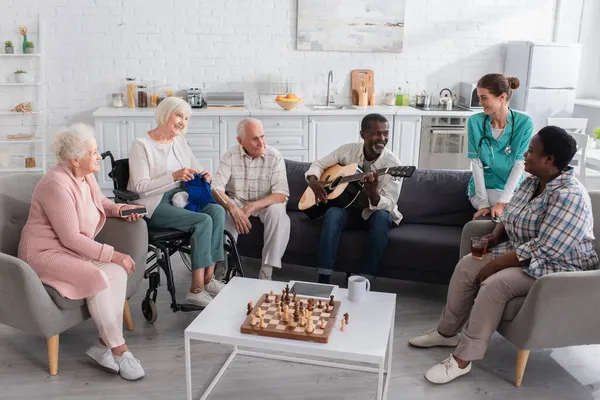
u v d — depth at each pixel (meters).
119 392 2.55
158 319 3.22
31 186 2.95
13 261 2.43
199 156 5.64
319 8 5.96
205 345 2.96
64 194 2.60
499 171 3.47
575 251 2.55
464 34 6.24
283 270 3.92
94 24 5.72
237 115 5.58
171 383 2.62
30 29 5.66
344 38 6.07
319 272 3.39
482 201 3.45
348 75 6.20
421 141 5.85
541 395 2.58
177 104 3.28
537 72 5.90
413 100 6.32
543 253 2.51
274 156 3.54
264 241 3.47
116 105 5.77
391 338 2.58
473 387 2.63
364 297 2.54
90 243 2.63
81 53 5.77
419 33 6.19
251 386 2.62
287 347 2.17
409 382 2.66
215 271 3.51
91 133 2.67
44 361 2.79
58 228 2.60
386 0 6.03
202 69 5.97
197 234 3.14
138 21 5.77
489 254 2.83
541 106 6.00
